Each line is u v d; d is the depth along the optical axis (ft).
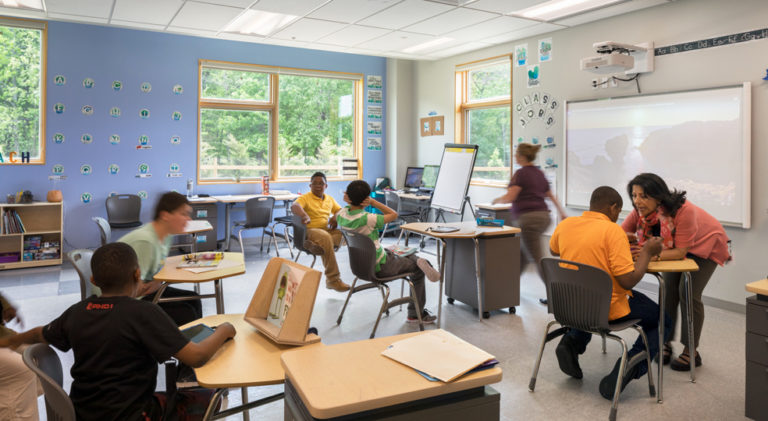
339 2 15.72
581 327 8.77
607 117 17.22
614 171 17.12
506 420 8.34
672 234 9.77
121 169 21.86
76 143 20.90
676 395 9.23
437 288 16.92
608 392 9.04
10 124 20.02
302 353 4.65
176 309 9.55
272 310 6.09
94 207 21.42
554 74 19.34
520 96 20.98
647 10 15.97
